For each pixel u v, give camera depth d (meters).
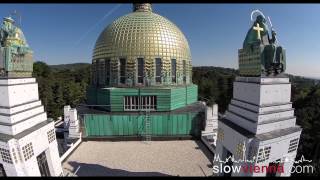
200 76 138.62
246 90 23.95
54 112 82.44
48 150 27.50
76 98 103.38
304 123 58.31
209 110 42.09
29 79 26.50
